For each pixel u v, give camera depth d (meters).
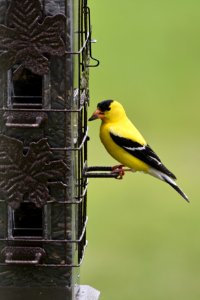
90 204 22.59
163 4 31.86
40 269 11.86
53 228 11.84
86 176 12.37
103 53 29.53
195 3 32.44
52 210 11.81
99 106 14.20
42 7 11.54
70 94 11.74
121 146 14.12
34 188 11.51
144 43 30.44
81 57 12.39
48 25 11.32
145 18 31.50
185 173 24.30
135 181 23.31
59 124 11.75
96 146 23.22
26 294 11.89
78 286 12.70
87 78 13.00
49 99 11.74
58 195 11.79
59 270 11.87
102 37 30.03
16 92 11.80
